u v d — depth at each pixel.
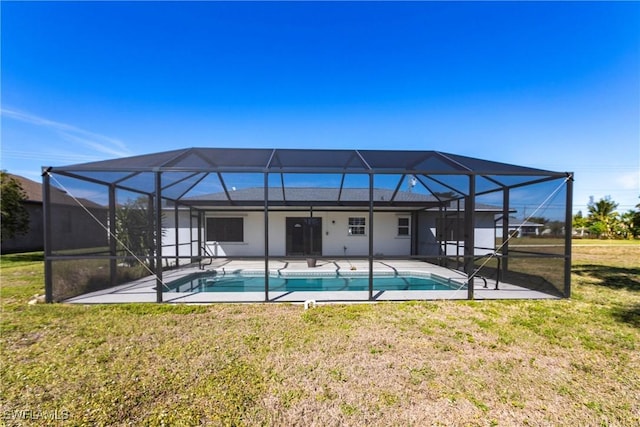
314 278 9.95
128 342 4.05
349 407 2.67
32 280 8.17
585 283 8.07
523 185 7.77
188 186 9.69
